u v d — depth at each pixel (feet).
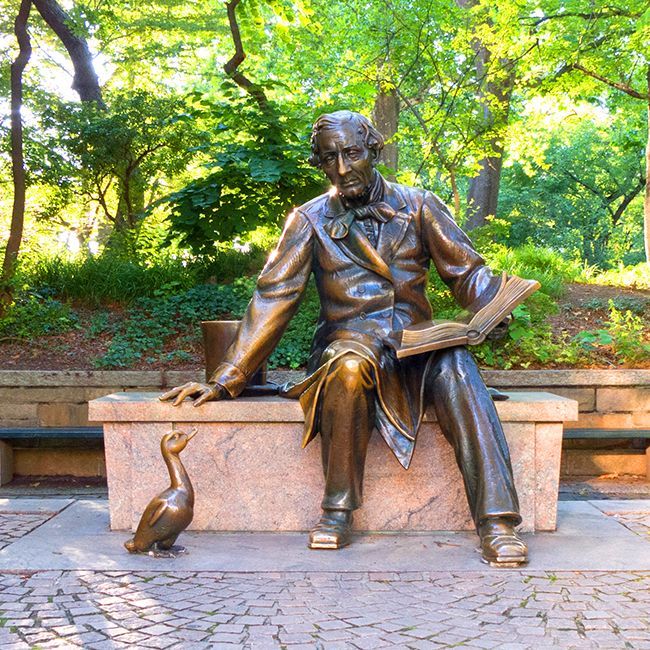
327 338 16.55
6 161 41.14
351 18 44.19
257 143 32.53
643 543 15.33
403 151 59.00
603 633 10.80
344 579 13.16
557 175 98.07
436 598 12.21
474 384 15.02
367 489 16.28
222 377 16.35
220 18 54.90
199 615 11.55
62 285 33.12
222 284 34.27
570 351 26.91
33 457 25.13
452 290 16.71
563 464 24.72
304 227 16.72
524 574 13.35
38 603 12.10
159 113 41.34
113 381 25.48
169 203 33.83
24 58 32.45
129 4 53.78
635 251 98.27
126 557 14.47
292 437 16.44
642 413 25.09
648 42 40.83
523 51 41.91
